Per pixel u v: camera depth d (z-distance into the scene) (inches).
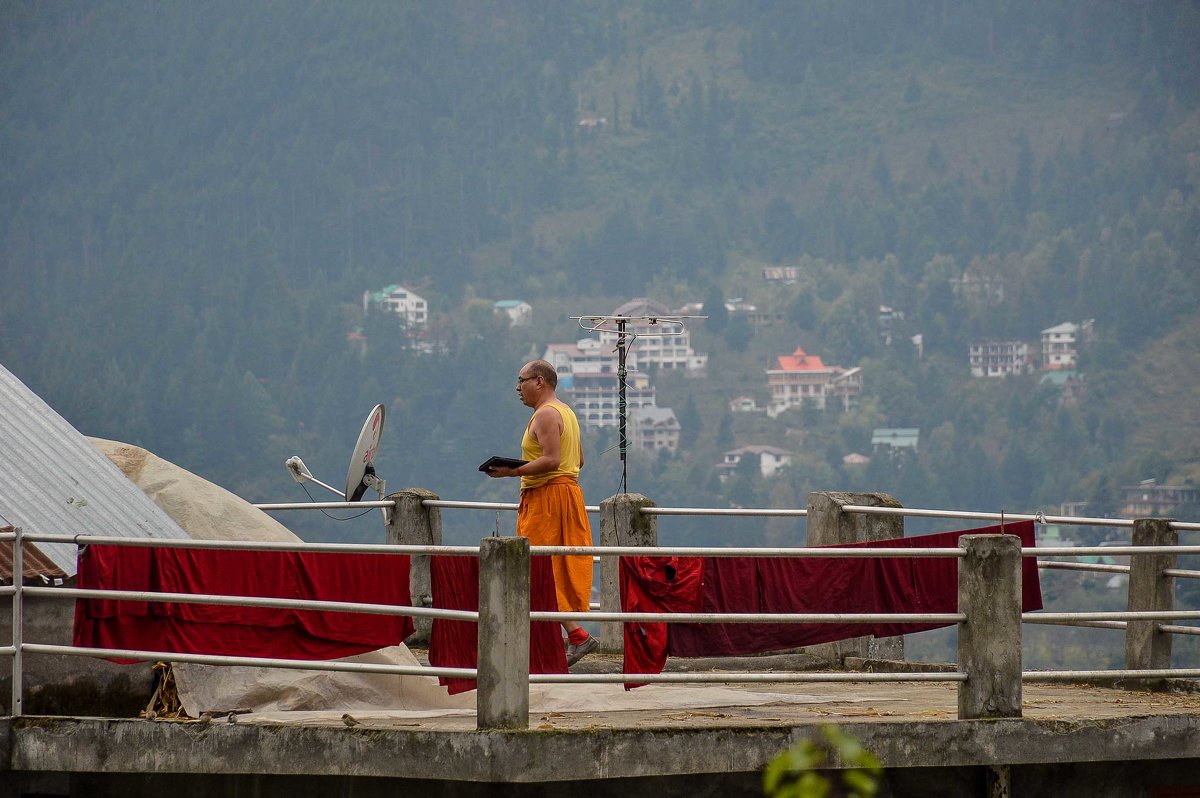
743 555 896.9
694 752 849.5
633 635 995.9
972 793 936.3
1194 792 987.3
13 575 962.1
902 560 1064.8
